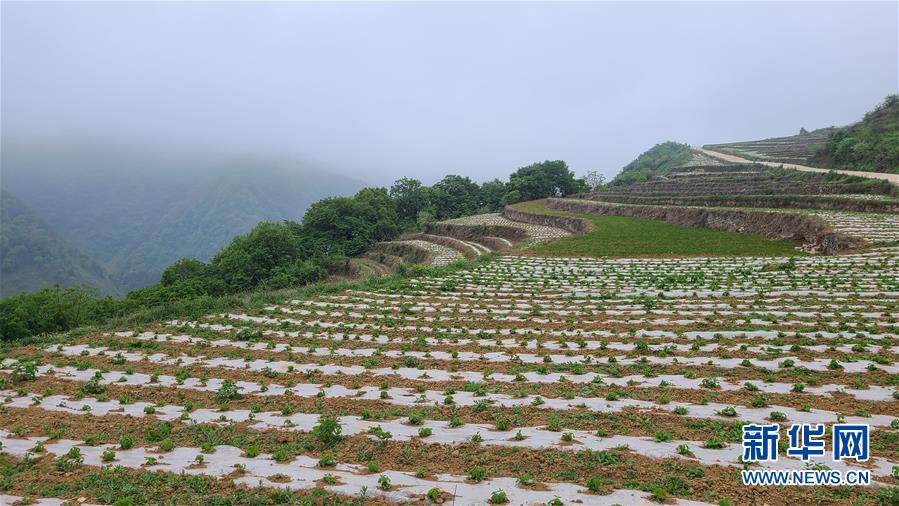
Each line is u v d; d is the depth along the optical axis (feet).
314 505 29.58
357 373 53.78
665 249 132.26
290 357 59.88
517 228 226.99
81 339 71.56
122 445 38.29
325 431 37.27
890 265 90.99
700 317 69.00
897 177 167.12
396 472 32.86
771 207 165.89
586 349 58.13
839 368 47.57
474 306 82.69
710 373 48.39
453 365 54.70
